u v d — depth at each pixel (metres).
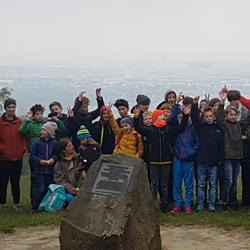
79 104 11.41
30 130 11.00
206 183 10.49
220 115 10.35
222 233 9.02
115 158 7.19
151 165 10.35
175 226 9.52
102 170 7.12
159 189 10.60
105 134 11.06
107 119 11.03
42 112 11.11
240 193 13.59
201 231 9.16
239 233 8.99
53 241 8.65
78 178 10.95
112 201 6.83
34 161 10.86
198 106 10.37
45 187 10.93
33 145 10.92
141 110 10.60
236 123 10.40
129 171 7.05
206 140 10.27
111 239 6.53
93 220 6.71
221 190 10.53
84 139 10.83
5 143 10.78
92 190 6.98
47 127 10.87
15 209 11.02
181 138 10.45
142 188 7.05
